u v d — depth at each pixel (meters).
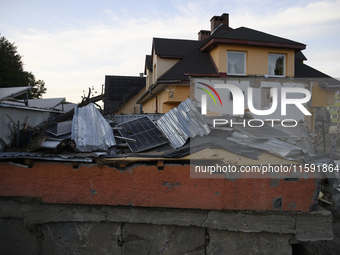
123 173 3.93
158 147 4.66
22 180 4.05
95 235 4.17
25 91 5.44
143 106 18.97
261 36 11.59
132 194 3.94
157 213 4.01
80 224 4.19
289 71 11.88
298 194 3.83
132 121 5.72
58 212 4.14
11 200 4.15
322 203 5.70
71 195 3.99
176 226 4.08
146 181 3.91
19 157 3.89
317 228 3.87
